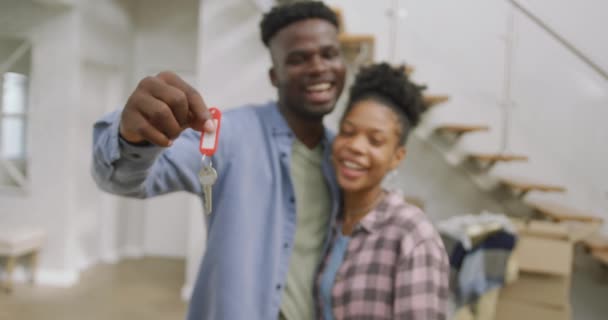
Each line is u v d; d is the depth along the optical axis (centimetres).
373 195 86
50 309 304
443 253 77
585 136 309
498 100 315
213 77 319
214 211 83
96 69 389
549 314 231
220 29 319
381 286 77
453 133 287
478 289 213
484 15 316
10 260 330
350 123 86
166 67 424
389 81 89
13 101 348
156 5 423
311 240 88
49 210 352
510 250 218
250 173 82
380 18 322
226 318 76
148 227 445
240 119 88
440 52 320
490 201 317
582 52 122
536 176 312
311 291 85
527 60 313
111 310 308
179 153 74
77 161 368
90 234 404
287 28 86
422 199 322
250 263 79
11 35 345
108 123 61
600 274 304
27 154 351
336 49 88
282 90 90
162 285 361
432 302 72
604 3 287
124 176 61
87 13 351
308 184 92
